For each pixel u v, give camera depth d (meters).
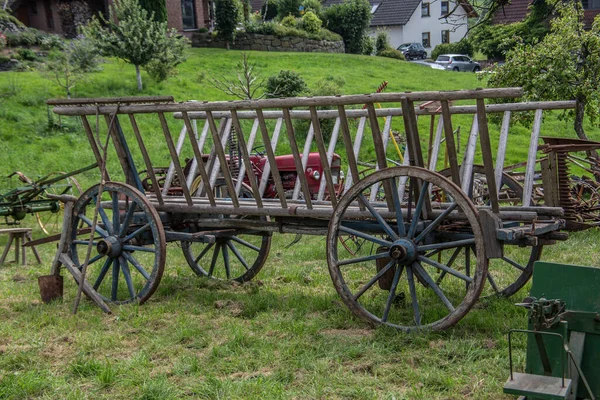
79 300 7.60
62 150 20.39
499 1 10.29
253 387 5.01
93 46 25.81
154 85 26.72
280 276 9.16
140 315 7.14
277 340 6.19
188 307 7.50
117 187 7.67
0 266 11.21
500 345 5.78
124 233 7.69
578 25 14.15
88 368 5.56
